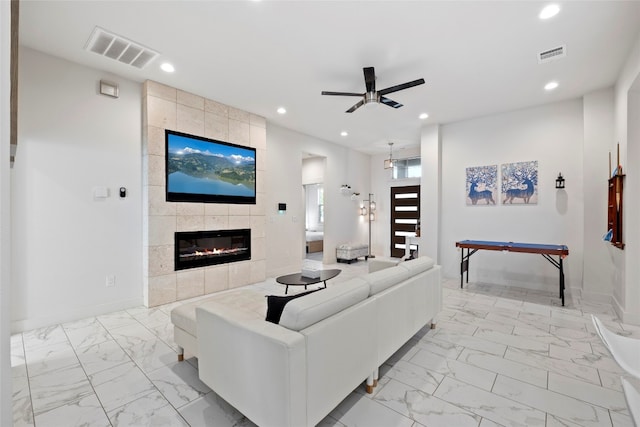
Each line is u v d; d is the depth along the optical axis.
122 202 3.77
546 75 3.68
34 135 3.18
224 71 3.60
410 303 2.68
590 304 4.01
